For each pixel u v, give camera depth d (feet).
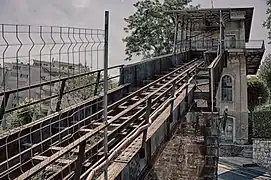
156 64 49.90
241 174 70.33
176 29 85.92
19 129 19.84
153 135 21.17
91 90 32.42
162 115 25.04
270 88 123.54
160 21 112.57
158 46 112.68
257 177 68.80
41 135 21.15
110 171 16.55
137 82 41.83
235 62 87.15
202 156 39.22
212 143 38.42
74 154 19.74
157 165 40.22
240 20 86.28
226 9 79.61
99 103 29.32
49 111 26.73
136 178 18.78
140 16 113.39
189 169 40.09
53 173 18.11
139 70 42.65
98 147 21.08
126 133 23.79
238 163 78.13
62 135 23.40
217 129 37.63
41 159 19.02
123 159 18.03
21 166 18.01
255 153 81.30
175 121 27.27
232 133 86.94
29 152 19.74
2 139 18.44
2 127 20.72
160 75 47.65
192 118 37.14
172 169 40.78
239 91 87.04
